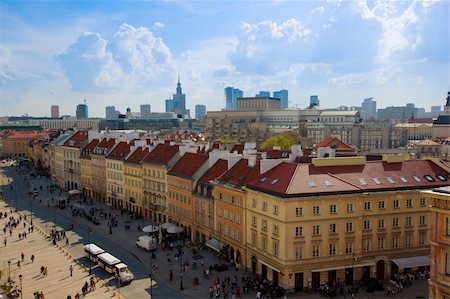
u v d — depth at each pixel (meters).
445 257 56.75
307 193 85.69
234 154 125.31
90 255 108.50
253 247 96.19
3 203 180.12
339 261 88.38
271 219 89.19
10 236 131.75
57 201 176.50
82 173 199.88
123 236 128.12
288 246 84.94
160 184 141.75
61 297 86.88
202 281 93.38
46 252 116.44
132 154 164.00
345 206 88.12
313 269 86.62
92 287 90.00
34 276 98.88
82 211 155.50
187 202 126.19
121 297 86.00
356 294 84.12
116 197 171.88
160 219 142.88
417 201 93.88
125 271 95.00
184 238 124.69
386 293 84.56
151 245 113.44
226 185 105.25
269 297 83.75
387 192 90.88
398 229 92.88
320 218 86.50
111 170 174.12
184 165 132.75
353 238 89.12
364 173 95.25
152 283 92.88
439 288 57.12
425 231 95.12
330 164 94.62
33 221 149.38
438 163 101.81
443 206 56.44
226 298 84.12
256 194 94.00
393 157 99.75
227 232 106.69
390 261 92.25
